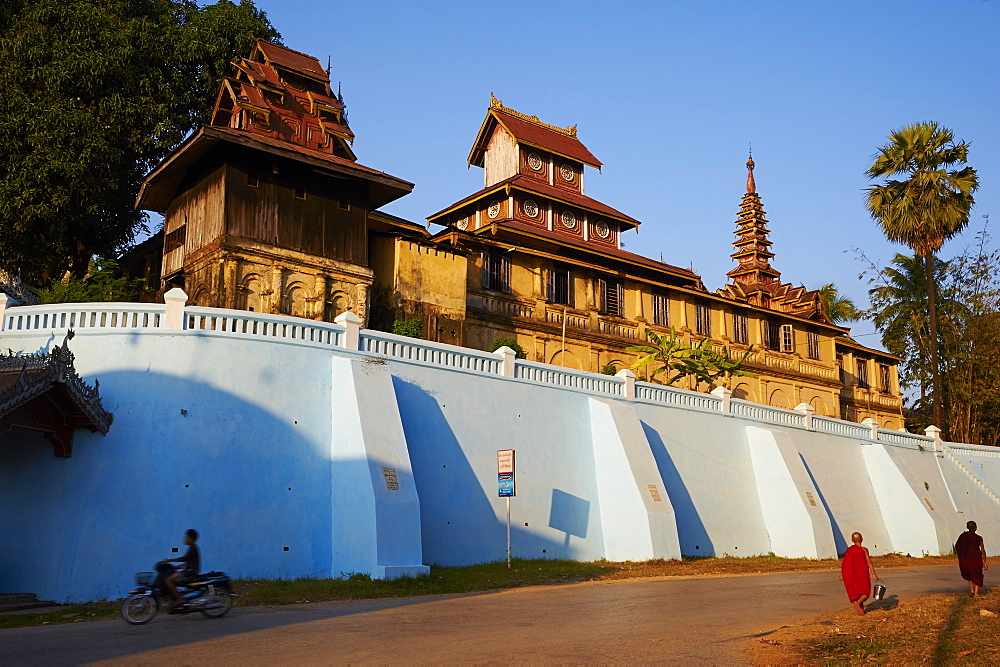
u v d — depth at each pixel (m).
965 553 17.53
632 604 16.08
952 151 43.72
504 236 41.09
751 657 11.02
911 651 11.23
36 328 20.45
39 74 33.97
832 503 33.06
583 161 49.75
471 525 22.78
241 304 29.86
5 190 32.56
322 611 15.15
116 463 19.05
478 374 24.34
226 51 39.91
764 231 62.28
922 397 57.41
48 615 15.75
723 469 30.23
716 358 40.69
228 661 10.39
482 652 11.02
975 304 53.81
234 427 20.00
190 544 14.97
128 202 37.62
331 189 32.84
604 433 26.42
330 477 20.69
